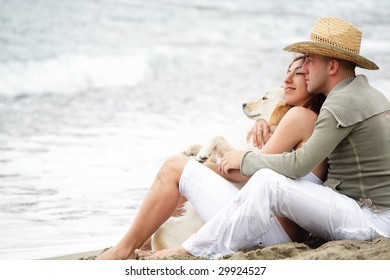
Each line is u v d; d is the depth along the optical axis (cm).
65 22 3388
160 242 834
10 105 2369
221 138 866
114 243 1009
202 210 802
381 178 761
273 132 868
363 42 3369
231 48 3397
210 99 2405
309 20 4016
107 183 1391
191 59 3139
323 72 797
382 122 763
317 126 757
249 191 751
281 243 781
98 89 2698
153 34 3512
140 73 2941
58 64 2906
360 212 757
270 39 3622
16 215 1172
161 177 806
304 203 754
